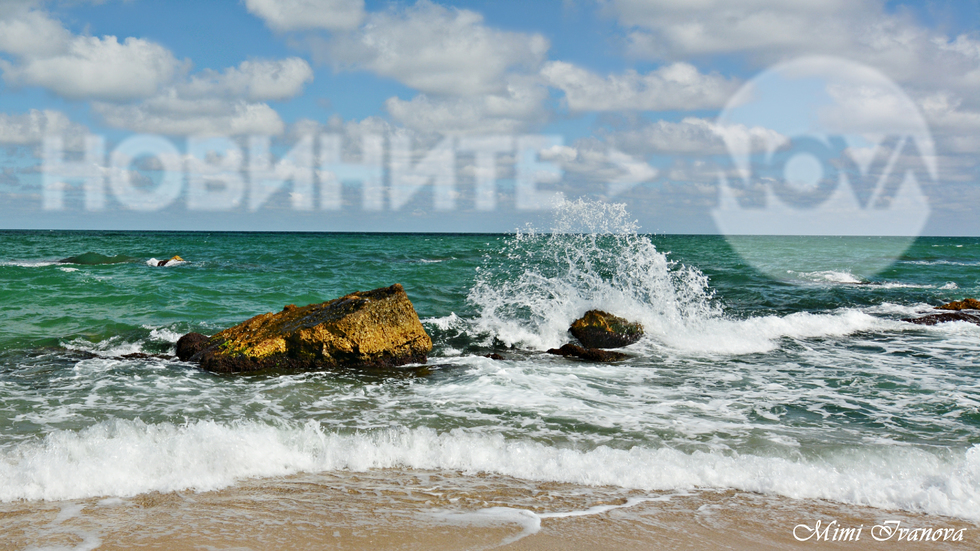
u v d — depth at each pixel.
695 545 3.81
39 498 4.45
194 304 13.84
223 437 5.54
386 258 30.94
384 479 5.07
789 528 4.12
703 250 41.62
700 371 9.17
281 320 9.63
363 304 9.34
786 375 8.90
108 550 3.54
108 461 4.94
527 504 4.50
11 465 4.85
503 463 5.42
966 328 12.83
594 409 6.98
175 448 5.26
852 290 18.66
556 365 9.56
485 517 4.20
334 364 9.02
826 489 4.83
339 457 5.50
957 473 4.92
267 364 8.87
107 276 18.70
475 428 6.25
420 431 6.02
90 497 4.50
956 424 6.47
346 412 6.81
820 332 12.34
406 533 3.88
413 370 9.02
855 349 10.92
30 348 9.76
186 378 8.23
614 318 11.26
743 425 6.40
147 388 7.64
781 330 12.34
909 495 4.67
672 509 4.43
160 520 4.05
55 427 6.00
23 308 12.74
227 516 4.14
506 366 9.31
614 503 4.55
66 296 14.16
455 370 9.06
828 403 7.32
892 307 15.67
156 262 26.59
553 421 6.50
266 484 4.87
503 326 11.76
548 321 11.84
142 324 11.47
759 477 5.04
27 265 23.34
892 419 6.65
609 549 3.72
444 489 4.81
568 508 4.42
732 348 10.88
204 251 35.97
